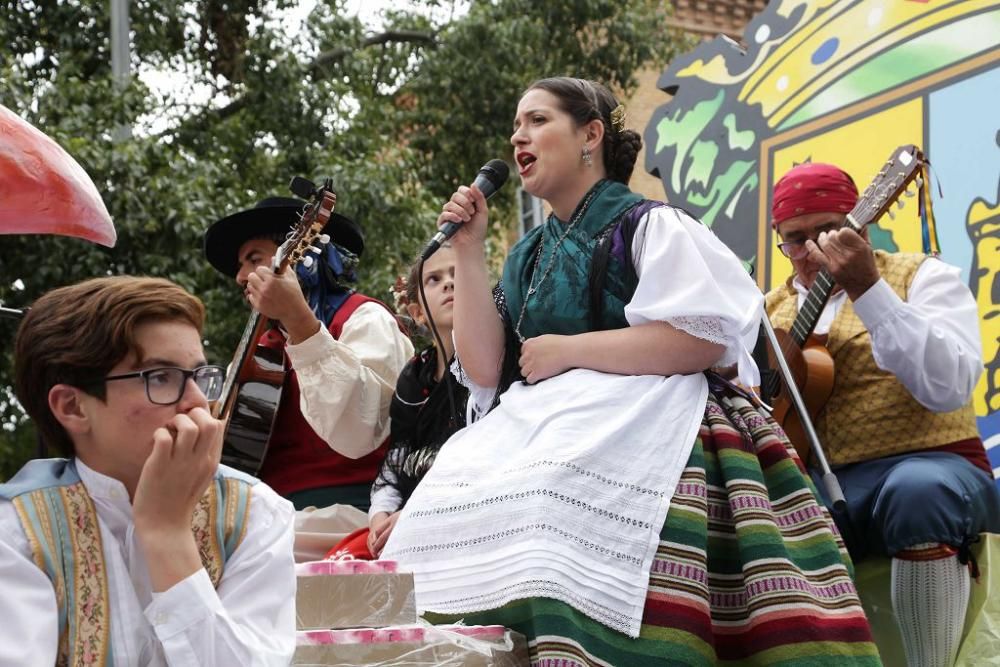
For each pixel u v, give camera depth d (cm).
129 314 205
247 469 383
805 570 281
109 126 1023
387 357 393
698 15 1362
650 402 290
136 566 208
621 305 313
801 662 261
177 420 202
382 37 1365
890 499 353
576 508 274
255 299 363
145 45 1216
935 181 540
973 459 375
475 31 1276
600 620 263
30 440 1036
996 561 358
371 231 1094
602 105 335
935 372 363
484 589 272
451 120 1306
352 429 377
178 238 981
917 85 556
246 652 200
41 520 203
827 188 412
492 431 307
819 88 603
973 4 536
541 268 329
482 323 331
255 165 1180
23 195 244
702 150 660
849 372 390
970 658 345
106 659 199
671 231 306
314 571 262
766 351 386
